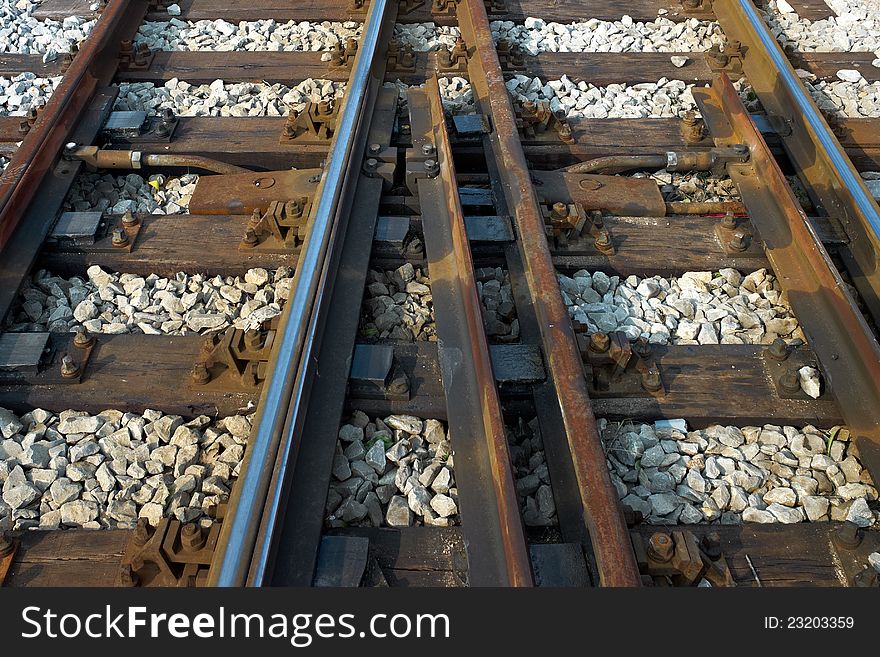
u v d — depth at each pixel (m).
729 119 4.23
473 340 2.75
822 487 2.65
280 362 2.57
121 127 4.11
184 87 4.57
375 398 2.77
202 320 3.15
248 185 3.69
